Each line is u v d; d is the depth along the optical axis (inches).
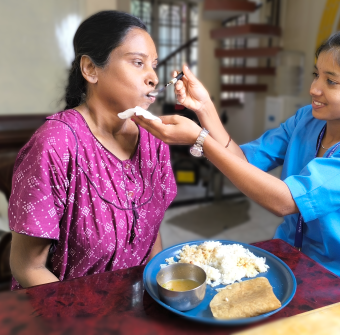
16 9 94.6
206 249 30.8
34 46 99.1
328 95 32.3
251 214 126.4
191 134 30.1
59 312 22.7
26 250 30.4
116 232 32.1
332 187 31.2
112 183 31.8
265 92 208.5
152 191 34.9
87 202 30.8
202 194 146.1
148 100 31.5
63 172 29.5
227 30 179.3
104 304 23.7
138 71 29.8
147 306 23.6
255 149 45.2
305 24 166.6
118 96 30.4
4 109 100.3
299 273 28.3
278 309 22.2
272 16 189.6
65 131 29.7
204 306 24.3
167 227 115.0
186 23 263.7
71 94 33.2
